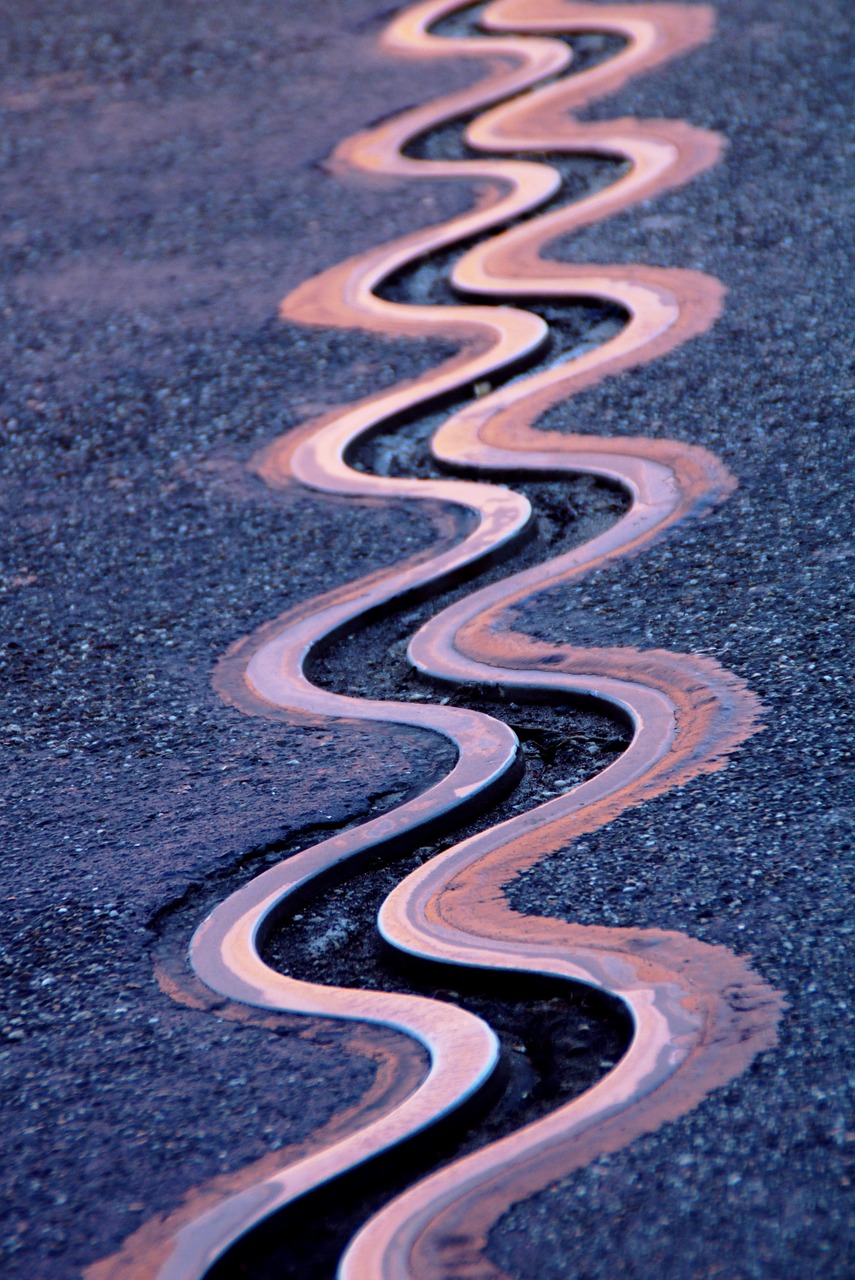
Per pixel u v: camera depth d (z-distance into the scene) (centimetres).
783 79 1216
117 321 1003
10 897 507
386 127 1270
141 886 505
